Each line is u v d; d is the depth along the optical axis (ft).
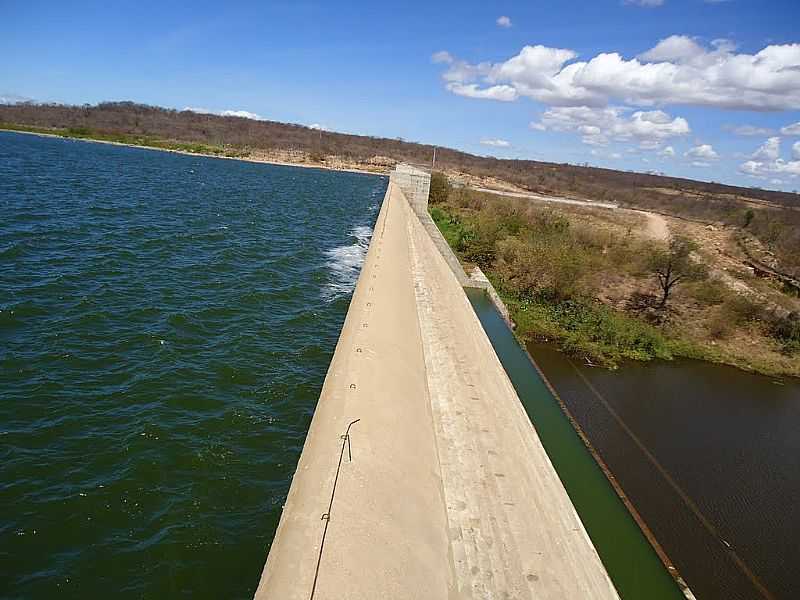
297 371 50.16
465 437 39.78
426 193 172.35
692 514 43.80
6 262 65.82
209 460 35.01
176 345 50.57
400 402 37.22
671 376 72.13
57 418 36.37
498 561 27.96
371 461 28.32
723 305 93.91
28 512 28.02
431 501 29.84
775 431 60.34
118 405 39.19
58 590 23.99
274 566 19.86
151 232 95.81
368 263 65.92
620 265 111.24
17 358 43.14
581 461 49.21
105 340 49.06
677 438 55.72
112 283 64.64
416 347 51.80
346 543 22.24
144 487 31.40
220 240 98.73
